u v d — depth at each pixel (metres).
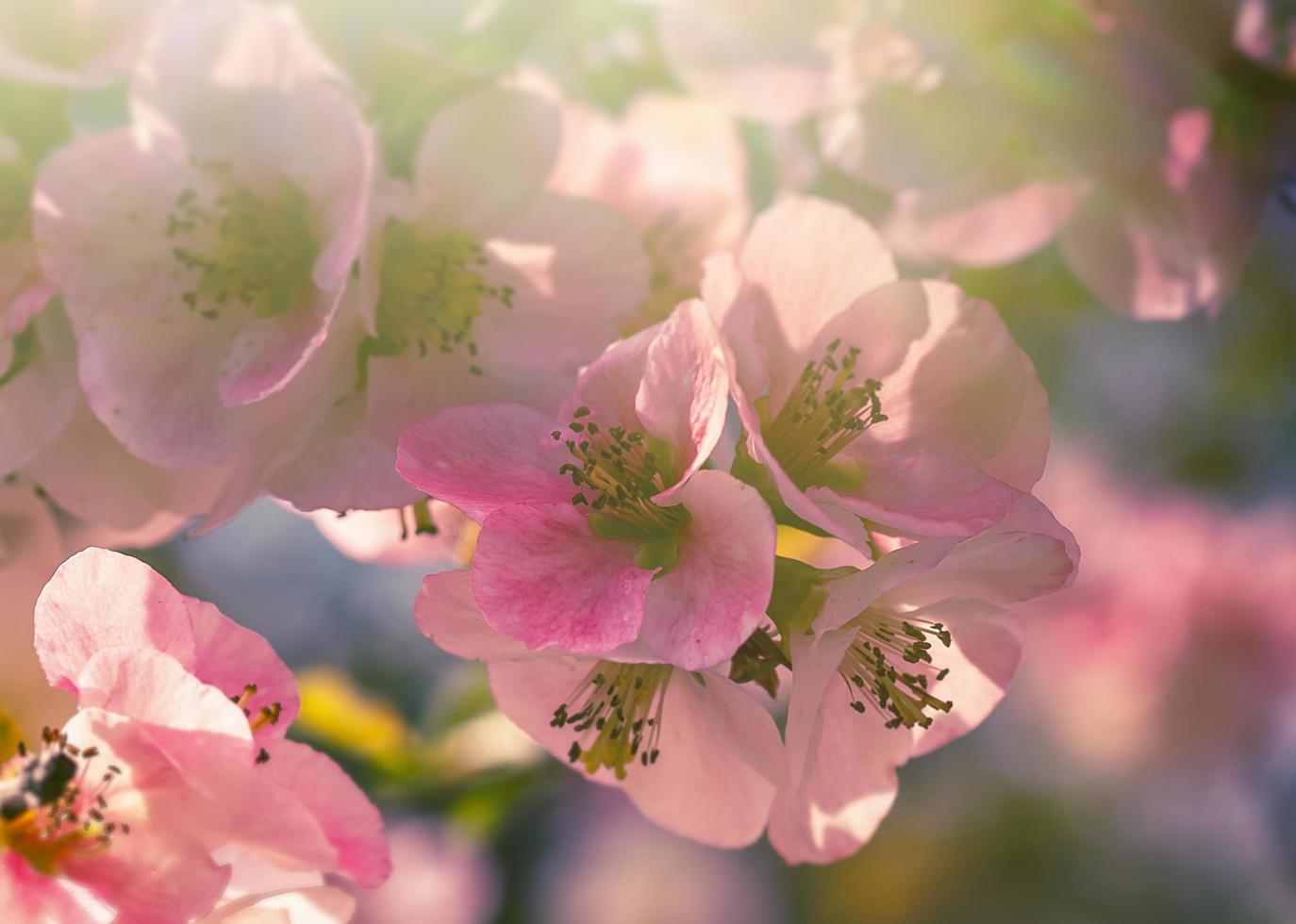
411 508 0.42
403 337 0.38
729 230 0.40
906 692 0.37
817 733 0.37
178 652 0.36
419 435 0.36
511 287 0.38
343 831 0.35
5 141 0.38
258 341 0.38
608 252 0.38
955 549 0.36
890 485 0.37
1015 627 0.37
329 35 0.38
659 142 0.39
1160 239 0.40
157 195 0.38
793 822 0.38
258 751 0.35
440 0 0.38
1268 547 0.54
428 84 0.38
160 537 0.40
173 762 0.35
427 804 0.46
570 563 0.36
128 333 0.38
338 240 0.37
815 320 0.37
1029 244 0.41
